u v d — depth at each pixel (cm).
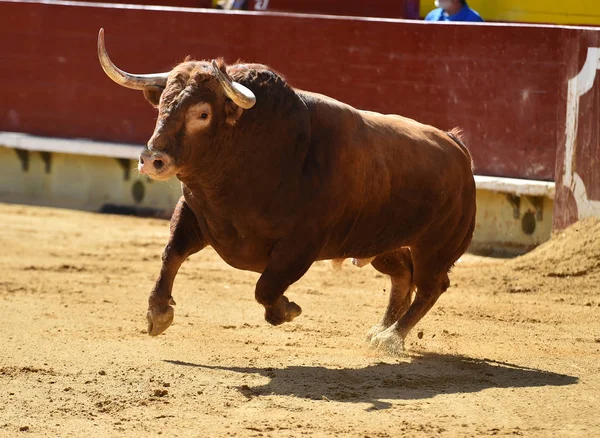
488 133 2819
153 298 1480
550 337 1781
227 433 1160
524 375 1480
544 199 2678
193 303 2014
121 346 1588
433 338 1758
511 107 2781
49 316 1827
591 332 1830
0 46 3478
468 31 2830
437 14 3111
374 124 1588
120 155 3288
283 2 3888
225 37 3162
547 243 2492
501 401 1317
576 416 1250
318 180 1445
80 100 3406
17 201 3450
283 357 1542
